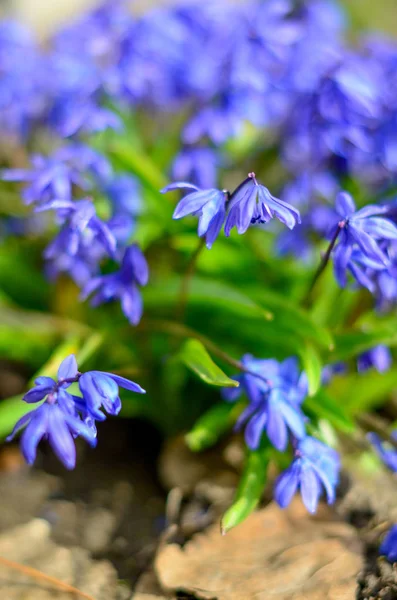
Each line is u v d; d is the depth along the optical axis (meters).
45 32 0.59
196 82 0.34
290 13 0.38
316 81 0.34
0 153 0.39
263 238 0.36
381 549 0.28
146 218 0.33
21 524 0.31
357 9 0.57
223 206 0.26
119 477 0.34
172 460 0.33
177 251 0.35
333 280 0.34
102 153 0.34
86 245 0.29
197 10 0.36
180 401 0.35
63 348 0.32
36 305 0.37
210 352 0.31
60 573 0.29
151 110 0.38
